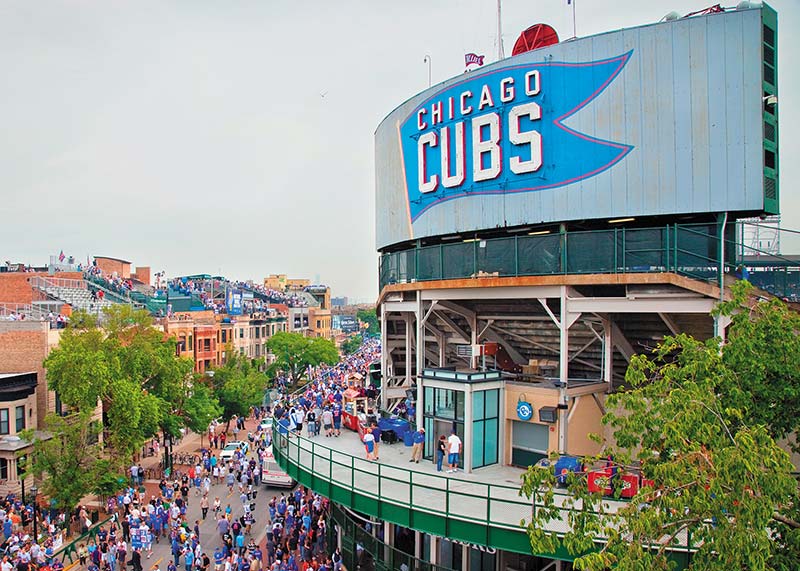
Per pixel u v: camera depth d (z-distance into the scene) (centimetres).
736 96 1769
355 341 15375
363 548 2239
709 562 880
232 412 5522
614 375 2425
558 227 2105
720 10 1889
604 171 1928
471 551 2047
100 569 2519
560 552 1513
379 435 2317
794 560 945
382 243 2848
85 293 6825
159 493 3659
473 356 2219
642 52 1873
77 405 3450
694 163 1816
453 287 2128
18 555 2417
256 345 9506
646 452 1038
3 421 3775
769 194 1797
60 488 2973
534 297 1981
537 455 2058
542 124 2030
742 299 1156
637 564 862
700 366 1102
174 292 10262
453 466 2028
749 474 837
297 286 18888
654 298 1791
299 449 2278
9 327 4372
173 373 4150
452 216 2281
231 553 2505
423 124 2425
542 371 2494
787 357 1116
